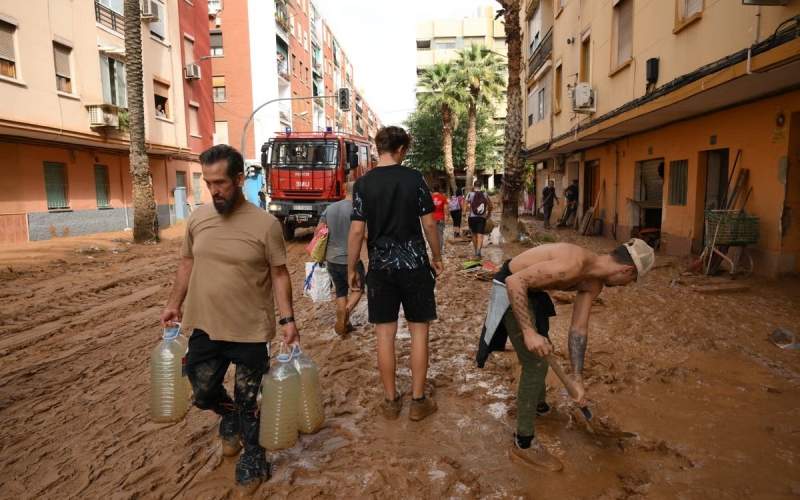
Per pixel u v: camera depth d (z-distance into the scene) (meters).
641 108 10.39
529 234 15.93
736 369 4.50
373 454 3.25
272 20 37.78
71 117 16.84
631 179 14.12
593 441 3.34
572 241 15.07
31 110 15.18
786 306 6.48
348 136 18.08
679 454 3.11
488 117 46.78
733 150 9.16
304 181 16.11
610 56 13.12
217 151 2.74
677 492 2.74
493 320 3.22
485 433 3.50
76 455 3.37
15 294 8.70
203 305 2.82
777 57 6.31
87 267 11.70
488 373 4.61
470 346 5.38
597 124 13.21
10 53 14.62
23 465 3.26
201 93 27.84
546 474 2.98
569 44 17.09
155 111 22.36
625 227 14.55
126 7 15.33
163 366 3.25
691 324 5.84
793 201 7.88
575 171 21.16
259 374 2.97
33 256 12.83
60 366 5.13
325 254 5.86
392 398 3.79
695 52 8.88
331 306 7.49
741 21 7.48
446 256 12.32
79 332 6.40
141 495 2.89
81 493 2.94
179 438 3.56
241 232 2.82
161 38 23.12
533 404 3.09
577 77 16.06
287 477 3.02
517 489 2.84
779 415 3.60
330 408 3.96
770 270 8.12
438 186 12.90
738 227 8.26
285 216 16.28
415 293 3.66
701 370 4.50
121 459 3.29
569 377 3.12
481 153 46.34
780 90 7.88
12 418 3.95
